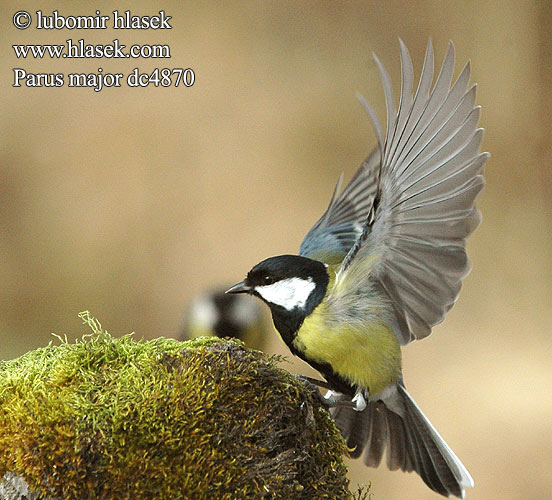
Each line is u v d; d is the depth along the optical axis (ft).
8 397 10.18
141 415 9.89
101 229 47.29
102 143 49.75
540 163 51.57
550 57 53.11
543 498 31.24
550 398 37.37
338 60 55.11
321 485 10.68
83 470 9.71
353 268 13.53
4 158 48.88
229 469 9.95
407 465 14.99
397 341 14.24
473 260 47.80
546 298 45.16
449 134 12.67
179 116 51.37
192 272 45.68
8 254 46.14
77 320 44.09
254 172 50.11
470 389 38.96
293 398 10.64
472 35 54.49
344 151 51.57
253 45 54.65
